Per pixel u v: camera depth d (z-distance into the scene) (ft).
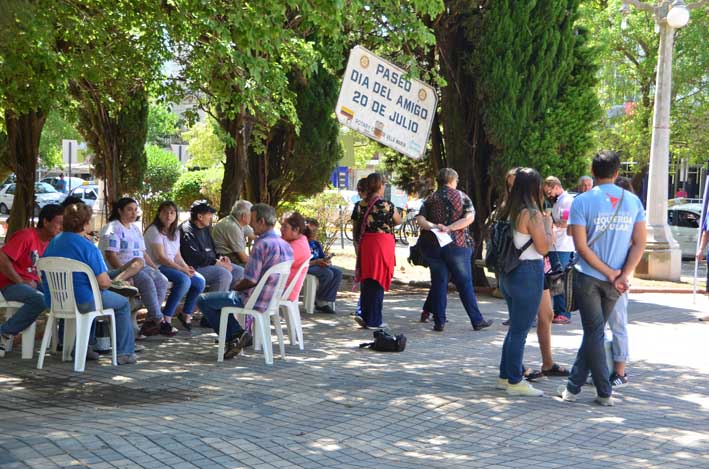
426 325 37.24
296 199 58.39
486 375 26.37
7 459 15.60
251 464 16.60
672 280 59.88
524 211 22.16
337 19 29.22
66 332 28.04
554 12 48.32
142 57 38.27
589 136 50.11
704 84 110.93
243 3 29.43
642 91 113.80
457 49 50.44
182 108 142.92
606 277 21.81
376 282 35.24
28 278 28.63
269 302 28.30
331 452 17.92
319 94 53.78
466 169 51.31
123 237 32.04
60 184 152.35
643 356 30.22
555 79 48.96
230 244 37.70
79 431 17.84
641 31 108.58
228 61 34.78
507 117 48.32
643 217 21.95
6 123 52.06
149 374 26.14
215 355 29.55
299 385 24.70
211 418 20.45
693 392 24.40
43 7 29.86
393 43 34.14
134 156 60.49
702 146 112.47
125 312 27.84
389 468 16.88
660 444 18.86
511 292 22.79
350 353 30.30
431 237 35.17
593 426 20.35
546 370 26.02
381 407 21.99
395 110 31.24
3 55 29.12
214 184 86.02
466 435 19.61
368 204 35.04
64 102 42.50
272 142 55.06
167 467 15.92
